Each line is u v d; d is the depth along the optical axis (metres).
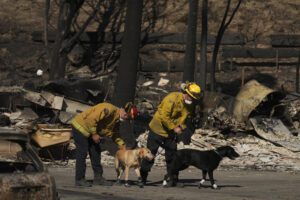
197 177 31.77
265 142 44.72
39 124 40.44
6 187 13.86
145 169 25.89
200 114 46.75
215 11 64.00
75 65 60.62
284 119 48.09
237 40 61.75
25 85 48.50
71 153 39.78
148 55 61.41
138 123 47.78
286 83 58.28
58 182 27.81
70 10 55.78
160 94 54.28
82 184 25.42
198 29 62.44
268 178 32.09
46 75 59.00
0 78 59.12
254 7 64.50
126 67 41.44
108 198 22.30
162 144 25.89
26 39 63.56
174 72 59.66
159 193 23.92
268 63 60.78
